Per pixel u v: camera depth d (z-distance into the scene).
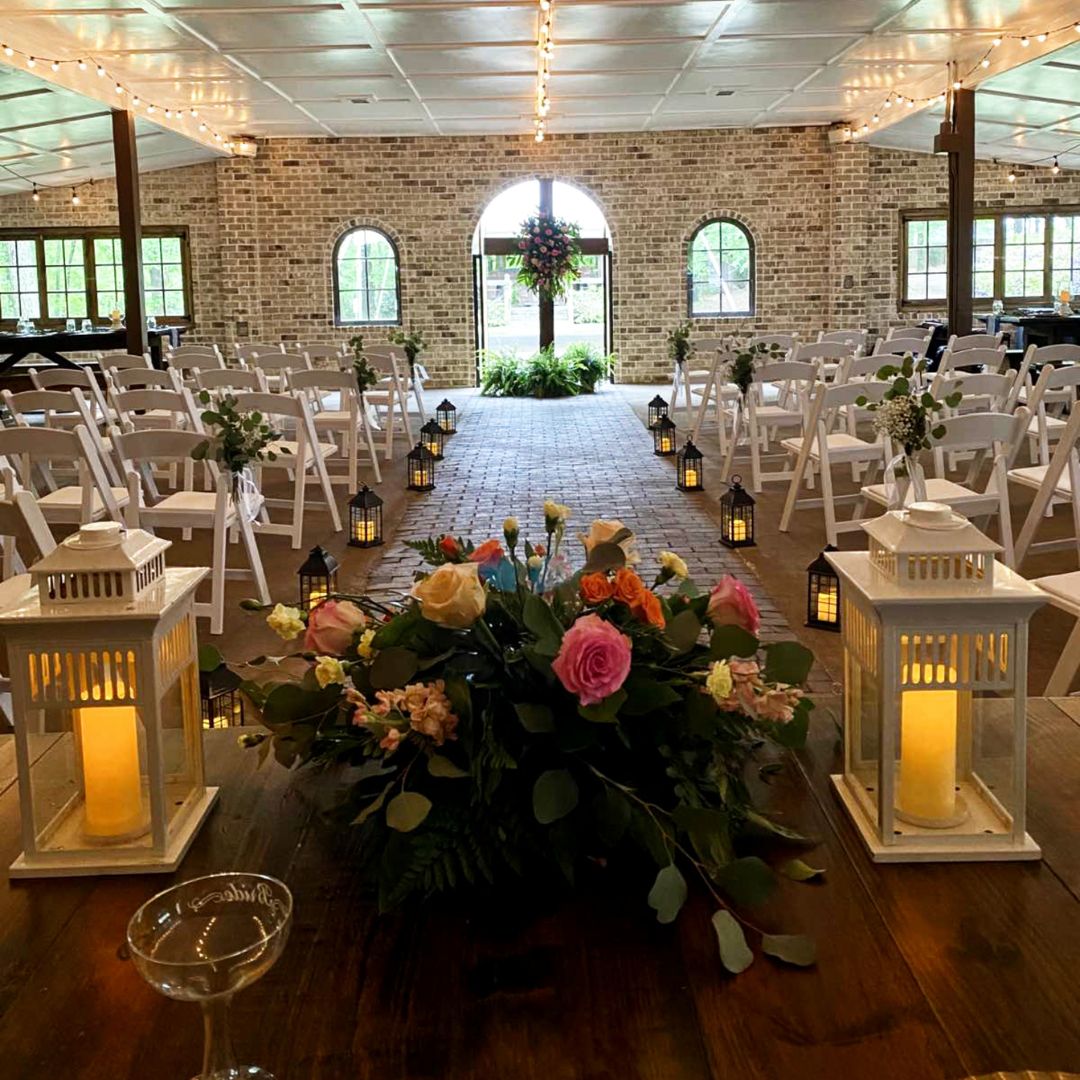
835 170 15.16
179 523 4.88
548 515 1.62
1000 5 8.92
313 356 10.23
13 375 12.51
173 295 15.69
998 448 4.95
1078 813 1.57
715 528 6.48
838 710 1.96
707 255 15.59
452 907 1.39
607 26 9.48
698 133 15.23
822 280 15.54
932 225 15.39
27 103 10.84
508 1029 1.17
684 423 11.30
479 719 1.38
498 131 14.93
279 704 1.48
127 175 11.29
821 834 1.53
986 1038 1.14
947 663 1.42
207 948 1.14
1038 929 1.32
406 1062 1.12
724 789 1.43
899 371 4.64
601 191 15.40
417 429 11.20
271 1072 1.11
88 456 4.93
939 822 1.49
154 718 1.43
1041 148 14.42
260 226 15.39
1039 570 5.36
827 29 9.68
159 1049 1.14
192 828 1.54
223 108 12.80
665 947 1.30
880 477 7.93
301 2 8.52
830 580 4.46
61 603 1.41
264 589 5.16
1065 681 3.00
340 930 1.34
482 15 9.02
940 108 12.09
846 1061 1.12
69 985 1.25
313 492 7.98
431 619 1.37
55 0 8.30
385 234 15.46
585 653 1.31
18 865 1.46
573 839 1.38
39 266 15.66
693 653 1.49
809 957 1.25
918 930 1.32
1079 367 5.93
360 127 14.44
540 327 15.27
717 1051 1.13
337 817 1.53
